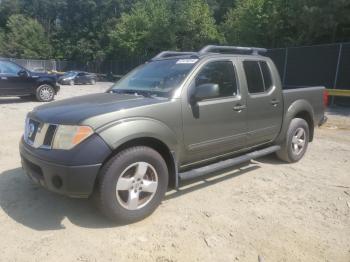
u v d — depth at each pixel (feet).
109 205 11.59
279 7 90.48
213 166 14.76
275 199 14.76
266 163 19.71
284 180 17.06
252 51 18.29
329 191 15.87
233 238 11.57
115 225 12.13
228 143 15.44
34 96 47.78
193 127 13.78
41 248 10.67
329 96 52.65
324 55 54.70
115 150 11.84
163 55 17.17
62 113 12.07
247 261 10.39
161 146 13.24
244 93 15.93
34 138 12.28
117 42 156.04
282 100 18.22
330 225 12.70
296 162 20.06
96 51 196.13
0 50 204.95
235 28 109.29
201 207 13.74
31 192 14.58
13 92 44.32
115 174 11.55
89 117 11.39
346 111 45.88
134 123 11.89
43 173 11.49
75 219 12.45
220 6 156.87
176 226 12.21
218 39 124.26
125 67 145.28
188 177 13.57
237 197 14.83
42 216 12.61
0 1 241.96
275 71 18.08
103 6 201.26
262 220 12.87
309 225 12.64
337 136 28.27
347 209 14.06
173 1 132.16
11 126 28.58
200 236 11.62
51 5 224.12
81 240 11.14
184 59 15.29
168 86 13.93
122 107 12.14
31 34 207.10
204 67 14.61
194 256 10.53
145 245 11.00
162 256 10.48
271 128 17.72
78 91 72.13
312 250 11.06
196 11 124.47
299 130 19.66
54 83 48.03
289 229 12.28
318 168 19.16
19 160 18.89
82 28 206.59
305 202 14.58
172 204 13.93
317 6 70.54
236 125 15.58
